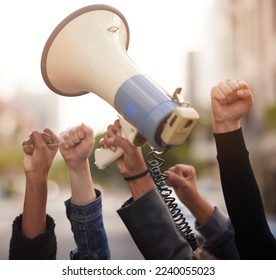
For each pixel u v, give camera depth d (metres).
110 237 22.55
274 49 40.06
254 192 3.13
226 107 3.19
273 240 3.17
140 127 3.06
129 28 3.67
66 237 17.16
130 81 3.22
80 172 3.23
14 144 112.44
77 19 3.46
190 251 3.01
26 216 3.18
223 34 53.69
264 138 37.69
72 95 3.74
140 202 2.94
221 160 3.16
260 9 43.28
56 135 3.22
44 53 3.50
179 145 3.07
